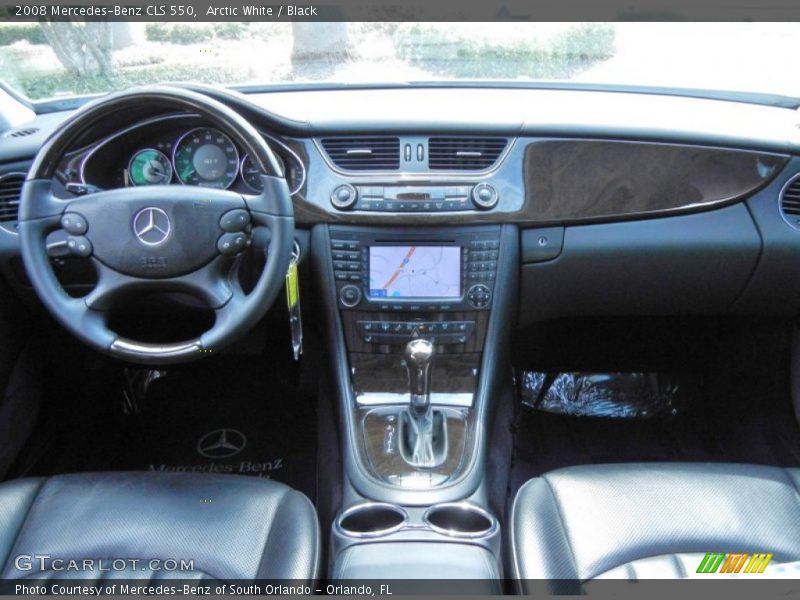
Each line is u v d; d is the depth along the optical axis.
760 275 1.81
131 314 1.89
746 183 1.73
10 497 1.31
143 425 2.32
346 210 1.71
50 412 2.10
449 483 1.56
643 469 1.38
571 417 2.38
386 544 1.41
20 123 1.93
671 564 1.17
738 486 1.32
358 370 1.78
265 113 1.65
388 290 1.75
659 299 1.89
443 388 1.76
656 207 1.75
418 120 1.69
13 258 1.72
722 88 2.04
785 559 1.18
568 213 1.74
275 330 2.13
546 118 1.71
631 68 1.99
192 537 1.22
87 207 1.31
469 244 1.73
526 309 1.91
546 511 1.30
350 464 1.62
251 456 2.19
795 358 2.04
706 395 2.38
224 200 1.31
